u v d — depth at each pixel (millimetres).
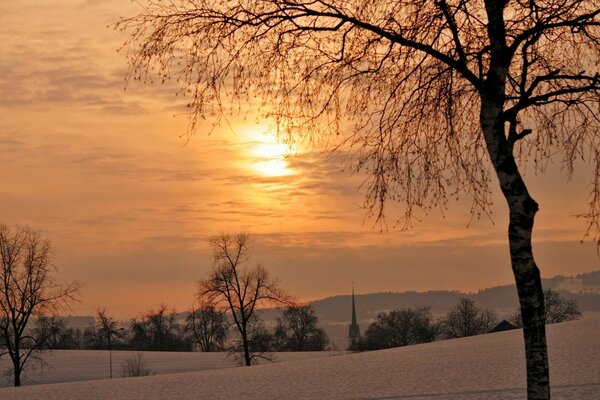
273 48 10586
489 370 43688
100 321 123125
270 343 124000
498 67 10375
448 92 11195
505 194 10266
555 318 131500
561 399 29172
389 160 11242
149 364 106625
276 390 42656
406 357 56969
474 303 142250
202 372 60219
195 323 126500
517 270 10117
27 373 92812
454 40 10656
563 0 10766
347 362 57844
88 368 101625
